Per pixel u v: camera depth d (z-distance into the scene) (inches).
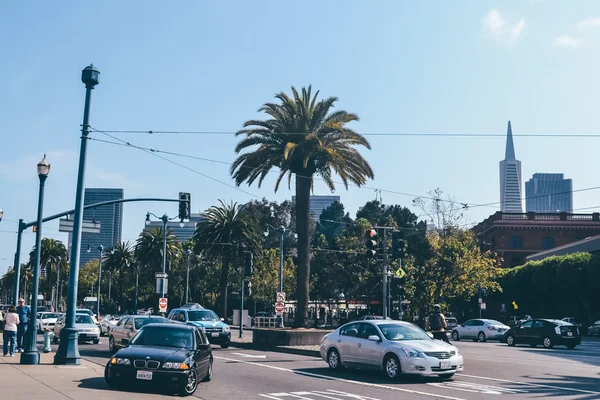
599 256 2113.7
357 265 2374.5
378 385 641.0
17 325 937.5
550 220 3408.0
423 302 1875.0
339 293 2581.2
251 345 1243.8
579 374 781.3
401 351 673.6
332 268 2504.9
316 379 687.7
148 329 614.9
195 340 608.1
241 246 2347.4
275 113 1369.3
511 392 600.7
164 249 1897.1
